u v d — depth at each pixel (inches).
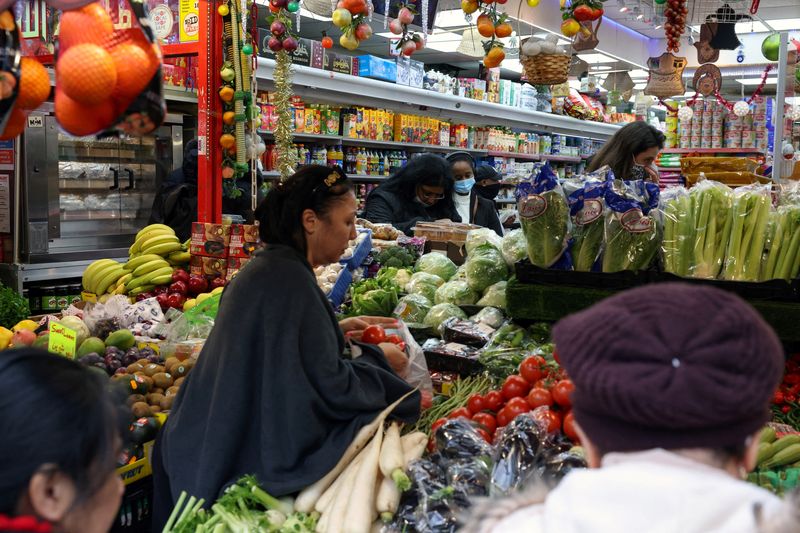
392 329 111.6
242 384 84.4
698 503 28.2
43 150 202.8
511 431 79.7
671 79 248.5
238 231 154.4
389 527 76.6
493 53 128.1
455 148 359.9
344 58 281.4
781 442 84.8
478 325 127.4
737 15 238.4
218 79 155.3
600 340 30.2
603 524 29.1
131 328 136.1
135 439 100.2
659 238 114.9
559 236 114.3
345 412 87.4
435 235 181.3
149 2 157.1
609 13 392.8
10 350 38.4
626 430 29.8
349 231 93.8
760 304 104.1
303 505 81.6
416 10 133.2
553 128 442.9
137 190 233.5
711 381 28.2
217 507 78.8
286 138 149.6
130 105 55.4
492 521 35.3
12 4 55.7
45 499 34.8
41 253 206.2
